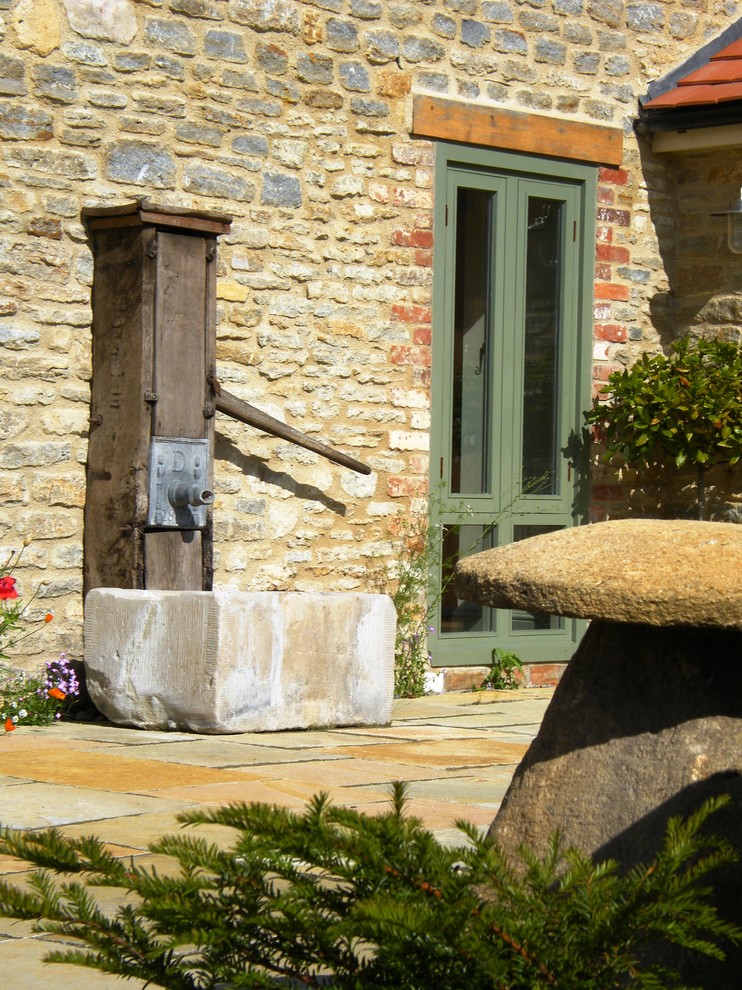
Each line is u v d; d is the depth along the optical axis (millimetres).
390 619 7062
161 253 7141
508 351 9141
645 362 9258
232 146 7887
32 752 5793
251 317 7949
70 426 7246
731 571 2551
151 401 7074
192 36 7734
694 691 2754
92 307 7332
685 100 9359
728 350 9148
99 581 7156
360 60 8383
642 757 2764
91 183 7375
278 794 4926
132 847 4031
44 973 2951
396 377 8539
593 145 9383
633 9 9594
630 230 9625
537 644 9242
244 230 7930
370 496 8414
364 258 8406
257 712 6527
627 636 2875
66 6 7293
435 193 8711
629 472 9641
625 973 2443
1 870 3781
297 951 2232
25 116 7164
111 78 7449
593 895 2133
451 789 5164
